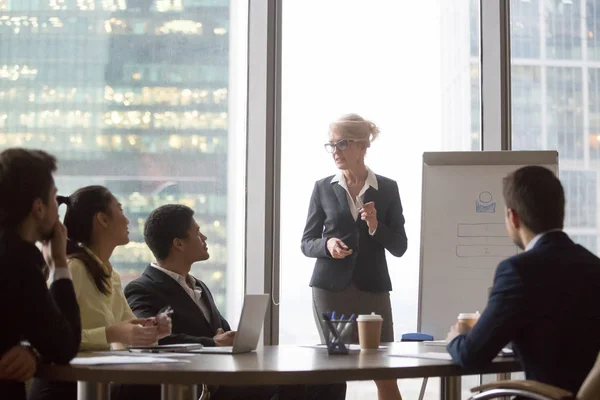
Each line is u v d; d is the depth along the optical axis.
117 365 1.93
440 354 2.34
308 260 4.54
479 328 2.09
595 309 2.12
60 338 1.93
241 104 4.60
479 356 2.06
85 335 2.46
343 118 4.23
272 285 4.52
